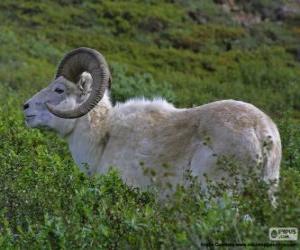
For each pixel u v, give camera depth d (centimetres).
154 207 3038
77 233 2652
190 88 17562
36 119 3994
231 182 3161
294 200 2486
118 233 2691
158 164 3497
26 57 16812
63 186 3322
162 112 3631
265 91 18675
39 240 2688
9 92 9638
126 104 3812
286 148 5750
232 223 2450
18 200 3231
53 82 4016
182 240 2439
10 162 3656
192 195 2827
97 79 3800
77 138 3881
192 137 3428
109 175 3303
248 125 3275
